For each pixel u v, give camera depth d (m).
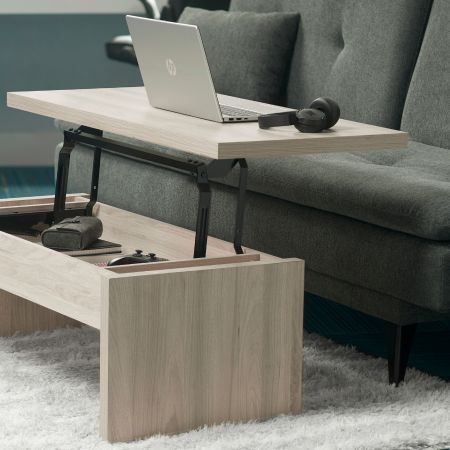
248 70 4.24
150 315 2.50
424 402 2.79
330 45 4.12
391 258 2.89
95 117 2.90
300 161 3.29
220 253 2.87
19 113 6.27
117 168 4.00
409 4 3.82
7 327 3.29
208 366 2.60
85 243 3.00
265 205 3.33
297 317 2.69
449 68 3.63
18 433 2.52
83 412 2.67
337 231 3.06
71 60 6.36
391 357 2.94
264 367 2.67
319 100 2.72
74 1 6.04
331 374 3.00
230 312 2.60
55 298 2.75
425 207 2.79
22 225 3.29
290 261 2.66
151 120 2.81
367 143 2.71
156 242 3.16
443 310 2.79
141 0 5.16
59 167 3.29
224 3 5.07
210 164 2.79
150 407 2.54
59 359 3.08
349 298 3.07
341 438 2.53
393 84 3.83
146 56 3.00
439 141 3.65
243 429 2.59
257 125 2.81
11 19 6.21
